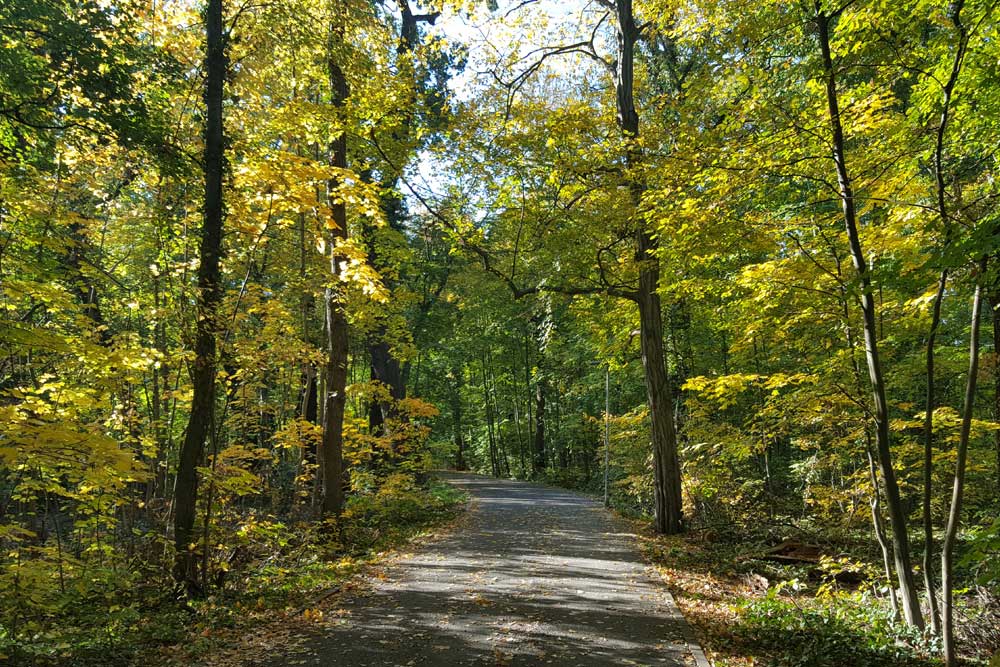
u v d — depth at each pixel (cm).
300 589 812
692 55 1547
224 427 1343
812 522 1347
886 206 789
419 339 2514
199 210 959
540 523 1422
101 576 762
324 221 906
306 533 1128
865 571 926
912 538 1177
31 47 850
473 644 598
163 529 1024
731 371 1620
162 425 1148
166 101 1022
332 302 1241
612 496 2048
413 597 764
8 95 810
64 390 752
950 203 686
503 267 1667
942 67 620
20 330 632
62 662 530
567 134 1184
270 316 991
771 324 922
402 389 2144
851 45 677
